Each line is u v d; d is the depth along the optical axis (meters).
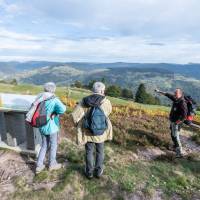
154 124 6.33
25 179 3.39
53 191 3.16
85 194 3.18
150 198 3.21
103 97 3.20
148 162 4.21
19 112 3.92
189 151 5.02
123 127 5.72
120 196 3.18
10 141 4.11
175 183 3.58
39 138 4.12
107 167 3.80
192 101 4.68
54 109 3.40
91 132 3.16
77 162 3.88
